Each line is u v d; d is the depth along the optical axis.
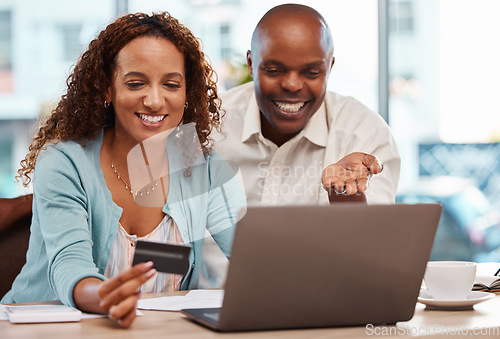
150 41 1.76
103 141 1.85
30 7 4.86
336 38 4.31
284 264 1.15
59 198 1.65
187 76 1.91
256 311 1.16
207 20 4.32
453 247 4.46
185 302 1.48
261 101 2.28
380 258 1.19
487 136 4.45
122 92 1.76
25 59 4.87
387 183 2.35
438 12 4.42
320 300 1.18
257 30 2.25
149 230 1.82
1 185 4.90
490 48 4.43
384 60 4.37
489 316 1.31
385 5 4.34
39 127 1.93
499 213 4.46
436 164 4.46
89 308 1.35
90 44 1.83
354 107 2.55
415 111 4.45
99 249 1.73
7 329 1.21
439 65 4.45
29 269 1.74
